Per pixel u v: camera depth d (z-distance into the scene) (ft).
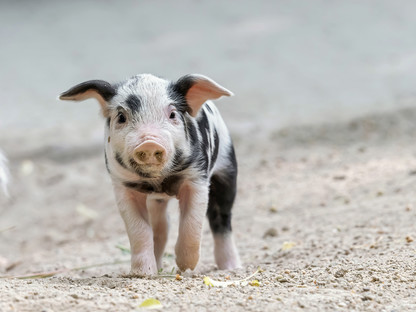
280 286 30.60
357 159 66.69
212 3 162.91
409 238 39.83
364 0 151.02
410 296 28.43
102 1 178.29
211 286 30.68
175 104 34.14
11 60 130.00
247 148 75.46
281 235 49.85
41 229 63.31
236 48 124.67
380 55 112.98
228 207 41.91
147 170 32.65
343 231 46.42
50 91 109.91
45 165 77.51
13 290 28.09
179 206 36.91
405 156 65.10
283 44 124.67
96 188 70.85
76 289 29.30
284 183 63.46
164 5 167.22
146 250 35.29
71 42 140.56
